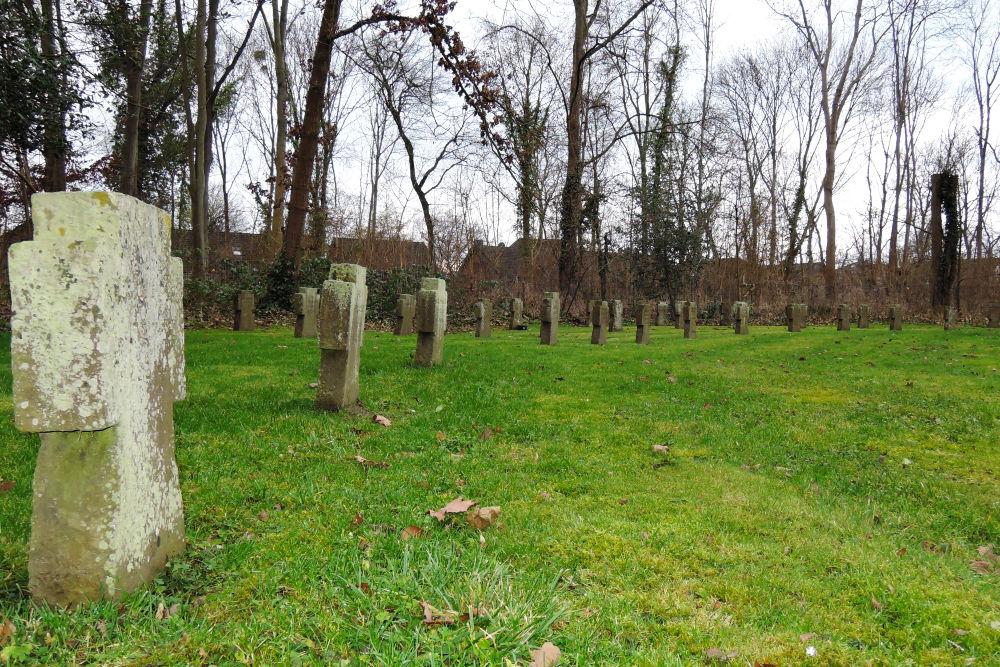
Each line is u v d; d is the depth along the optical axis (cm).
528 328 2236
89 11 1523
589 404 740
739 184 3628
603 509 402
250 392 715
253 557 295
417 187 2845
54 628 220
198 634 224
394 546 311
